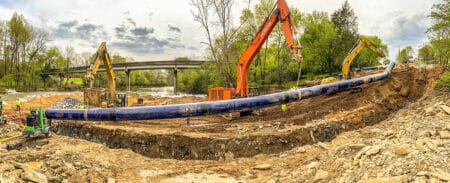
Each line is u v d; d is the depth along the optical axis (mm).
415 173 6605
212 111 14477
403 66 29766
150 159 12789
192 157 12898
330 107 18922
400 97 20828
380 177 6949
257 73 43969
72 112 15992
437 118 11586
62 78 71375
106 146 14461
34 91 57281
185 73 75375
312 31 46062
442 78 18438
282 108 20000
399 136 10898
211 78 44906
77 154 11820
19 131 17203
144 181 10352
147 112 14500
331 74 43375
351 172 7855
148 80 104062
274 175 10344
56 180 9344
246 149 13008
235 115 18969
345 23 54125
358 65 49312
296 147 13625
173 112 14344
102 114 15125
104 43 21203
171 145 13242
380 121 17672
